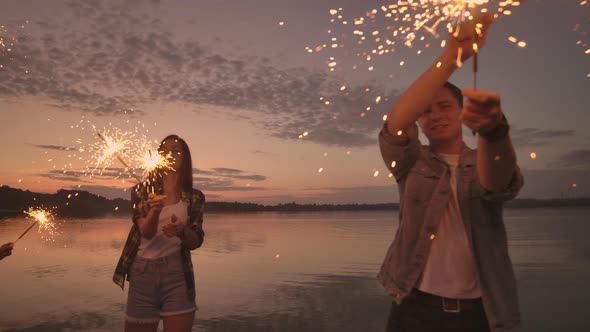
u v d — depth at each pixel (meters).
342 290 6.05
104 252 10.48
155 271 2.83
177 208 2.98
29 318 4.81
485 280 1.61
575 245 10.91
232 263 8.64
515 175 1.47
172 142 3.12
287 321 4.59
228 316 4.81
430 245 1.69
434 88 1.46
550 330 4.17
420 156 1.78
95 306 5.33
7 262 8.90
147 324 2.84
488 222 1.65
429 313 1.68
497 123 1.23
